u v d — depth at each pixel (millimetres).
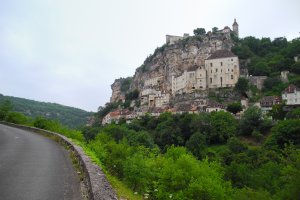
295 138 95188
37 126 57688
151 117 164500
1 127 55938
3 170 18172
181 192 30859
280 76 181000
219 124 123812
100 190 12203
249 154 83750
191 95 183375
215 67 191125
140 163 27719
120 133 109188
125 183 25031
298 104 139125
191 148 109125
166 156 45469
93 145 32938
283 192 33219
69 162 21812
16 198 12828
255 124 119562
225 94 175875
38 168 19141
